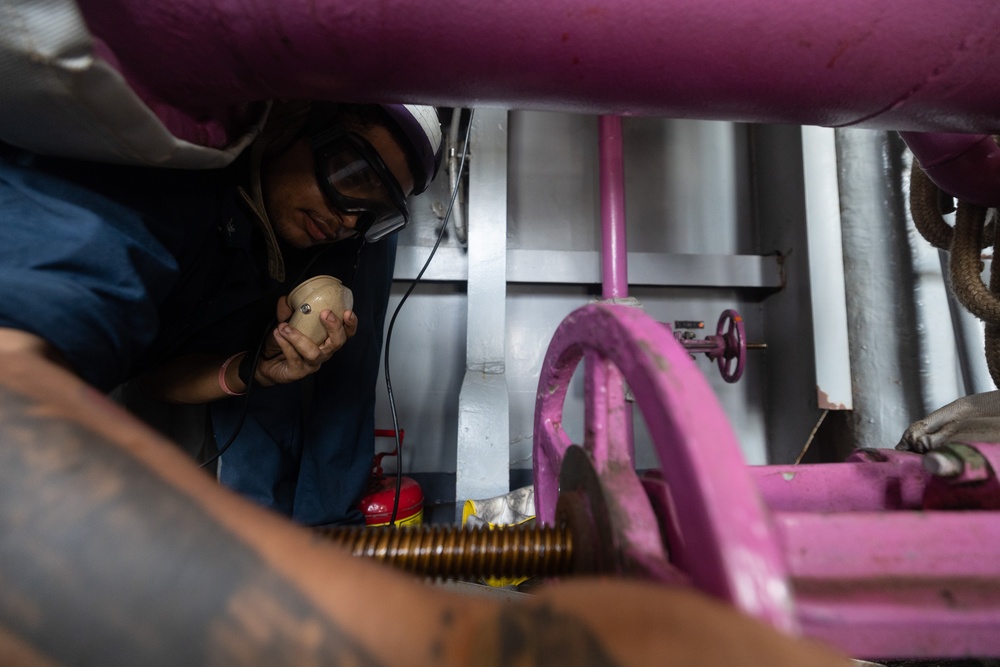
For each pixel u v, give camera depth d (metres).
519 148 1.44
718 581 0.19
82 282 0.40
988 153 0.57
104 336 0.41
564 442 0.43
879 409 1.15
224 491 0.20
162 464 0.20
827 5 0.34
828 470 0.44
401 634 0.16
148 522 0.17
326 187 0.77
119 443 0.20
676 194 1.49
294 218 0.82
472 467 1.03
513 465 1.37
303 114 0.75
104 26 0.31
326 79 0.37
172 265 0.50
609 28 0.34
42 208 0.41
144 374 0.94
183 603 0.16
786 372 1.35
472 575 0.36
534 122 1.45
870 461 0.47
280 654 0.15
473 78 0.38
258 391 1.00
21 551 0.16
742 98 0.40
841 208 1.23
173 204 0.53
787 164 1.34
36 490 0.18
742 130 1.52
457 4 0.32
